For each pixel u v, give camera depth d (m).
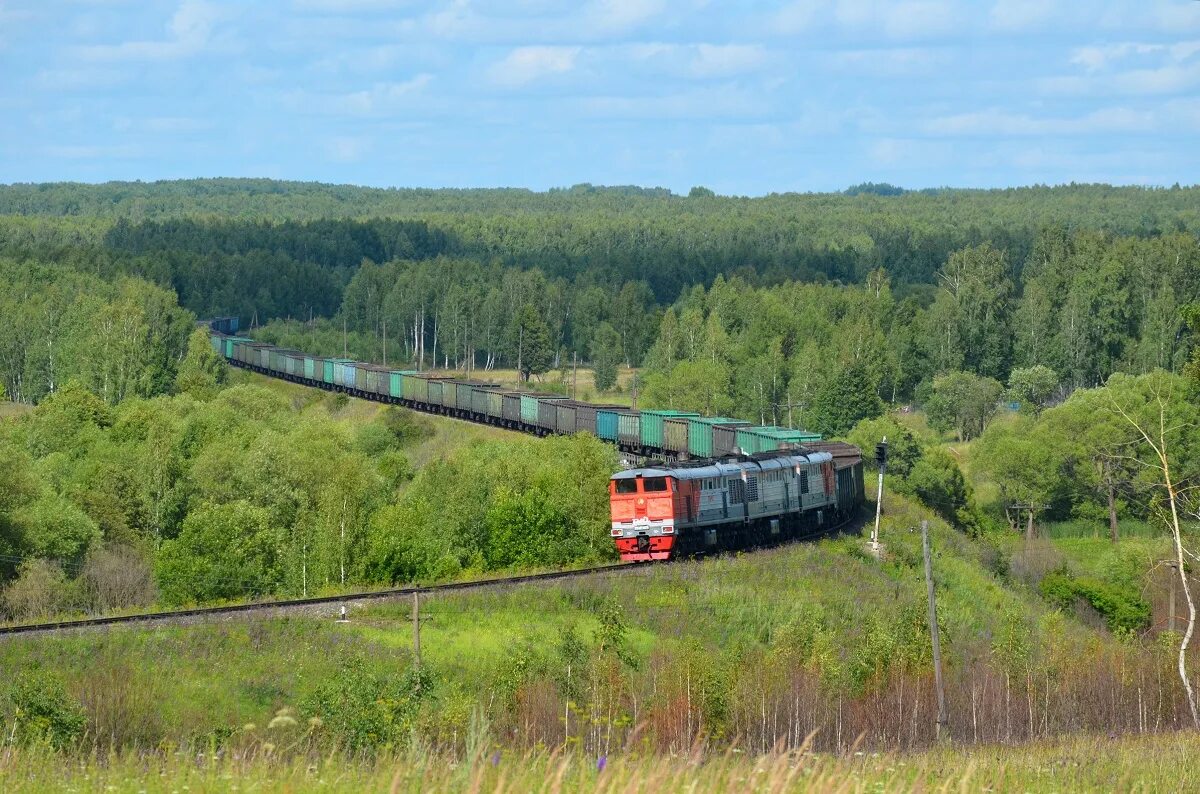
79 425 112.81
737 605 59.97
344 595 56.78
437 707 37.88
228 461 93.44
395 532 75.31
